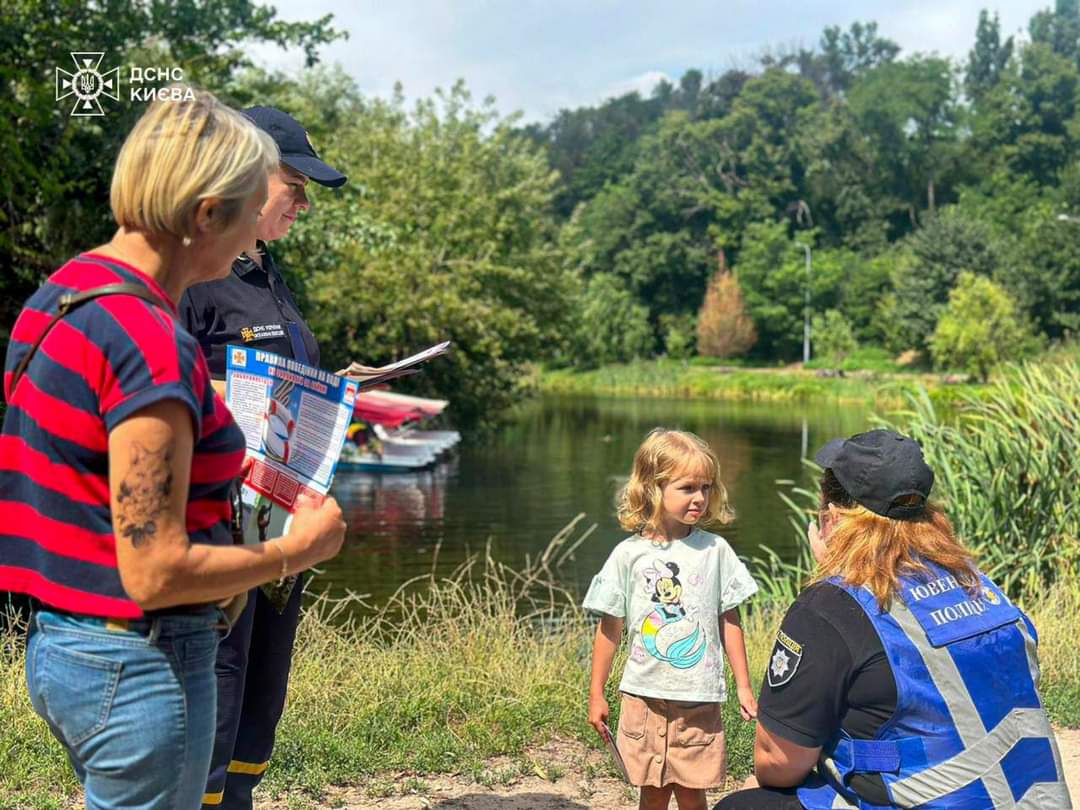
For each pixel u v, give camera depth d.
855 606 2.37
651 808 3.73
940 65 99.56
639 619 3.72
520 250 34.00
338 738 4.38
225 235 2.05
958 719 2.31
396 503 19.89
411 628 6.04
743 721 4.80
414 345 29.45
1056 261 65.25
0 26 13.35
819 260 83.44
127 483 1.84
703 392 67.06
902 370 69.69
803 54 127.06
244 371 2.48
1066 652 6.04
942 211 83.25
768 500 20.44
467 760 4.37
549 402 56.19
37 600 1.96
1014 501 7.96
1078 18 123.69
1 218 14.24
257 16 17.28
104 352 1.87
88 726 1.93
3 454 1.96
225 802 3.10
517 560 14.38
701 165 93.12
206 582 1.92
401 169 31.42
